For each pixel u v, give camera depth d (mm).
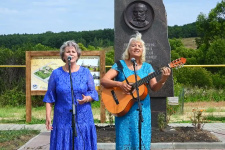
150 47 9609
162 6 9625
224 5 39625
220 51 32938
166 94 9492
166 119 9531
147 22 9586
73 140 4711
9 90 19906
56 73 5004
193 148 7574
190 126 9930
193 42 59906
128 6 9586
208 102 19312
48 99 4996
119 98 5293
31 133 9500
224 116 13219
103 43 50500
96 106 17281
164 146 7555
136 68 5402
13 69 21141
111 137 8102
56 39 46750
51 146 4934
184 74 23781
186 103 18750
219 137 8508
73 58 4957
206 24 40531
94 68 11602
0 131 9586
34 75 11844
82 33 50750
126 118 5266
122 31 9594
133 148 5219
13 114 14719
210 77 24406
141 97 5227
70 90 4895
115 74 5422
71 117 4875
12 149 7777
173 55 35531
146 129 5242
